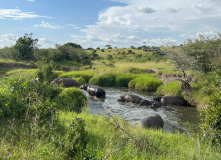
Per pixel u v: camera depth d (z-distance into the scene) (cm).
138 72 2945
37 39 4381
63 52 4884
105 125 764
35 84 875
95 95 1875
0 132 552
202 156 516
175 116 1305
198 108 1479
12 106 679
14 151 447
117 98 1839
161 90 2047
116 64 4044
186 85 1688
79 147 474
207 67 1794
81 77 2748
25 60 4112
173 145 623
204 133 682
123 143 550
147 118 1016
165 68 3120
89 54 5788
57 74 2845
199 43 1880
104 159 430
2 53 4097
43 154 436
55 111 774
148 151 536
